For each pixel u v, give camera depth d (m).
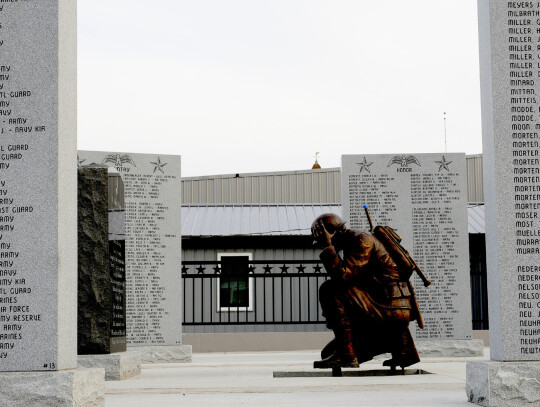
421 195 16.66
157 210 16.23
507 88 7.79
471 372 7.71
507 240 7.62
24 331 6.92
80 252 11.20
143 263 16.03
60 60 7.21
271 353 19.27
